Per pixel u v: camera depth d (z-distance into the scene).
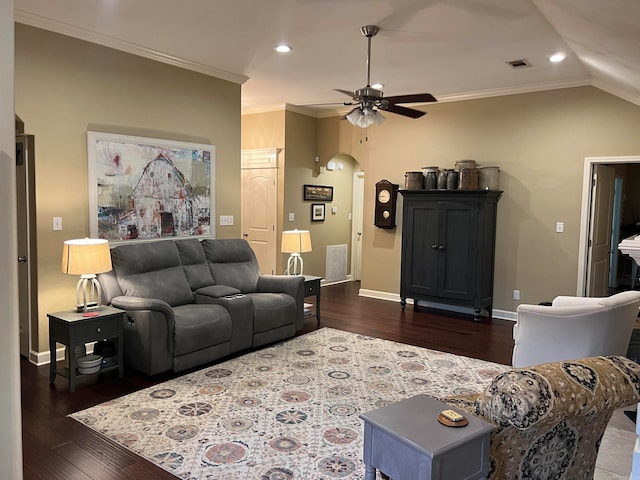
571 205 5.48
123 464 2.57
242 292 5.05
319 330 5.27
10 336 1.35
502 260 5.96
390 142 6.88
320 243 7.98
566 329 3.26
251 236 7.65
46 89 3.93
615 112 5.16
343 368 4.06
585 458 1.92
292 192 7.36
